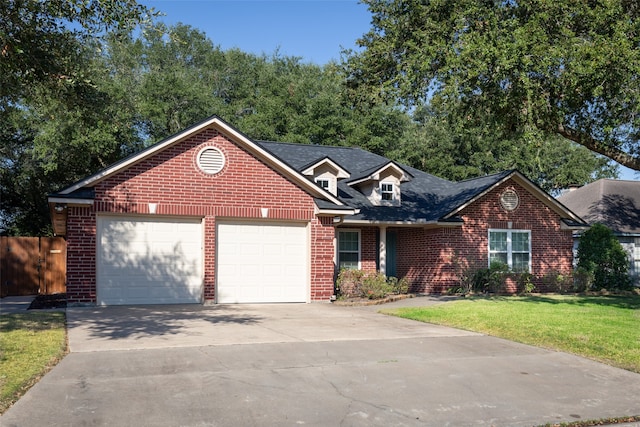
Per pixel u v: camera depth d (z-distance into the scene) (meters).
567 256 22.78
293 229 16.61
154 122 34.19
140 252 14.86
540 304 15.55
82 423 5.45
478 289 20.64
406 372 7.73
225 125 15.40
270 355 8.45
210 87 43.62
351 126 36.47
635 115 14.41
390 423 5.79
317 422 5.74
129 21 11.34
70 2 10.96
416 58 14.34
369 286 17.42
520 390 7.11
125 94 28.28
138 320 11.77
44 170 29.23
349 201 21.44
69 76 12.40
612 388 7.29
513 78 13.44
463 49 13.46
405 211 21.53
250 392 6.60
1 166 30.17
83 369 7.32
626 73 12.78
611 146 15.78
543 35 13.12
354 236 21.62
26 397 6.11
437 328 11.52
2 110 13.17
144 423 5.52
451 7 14.81
